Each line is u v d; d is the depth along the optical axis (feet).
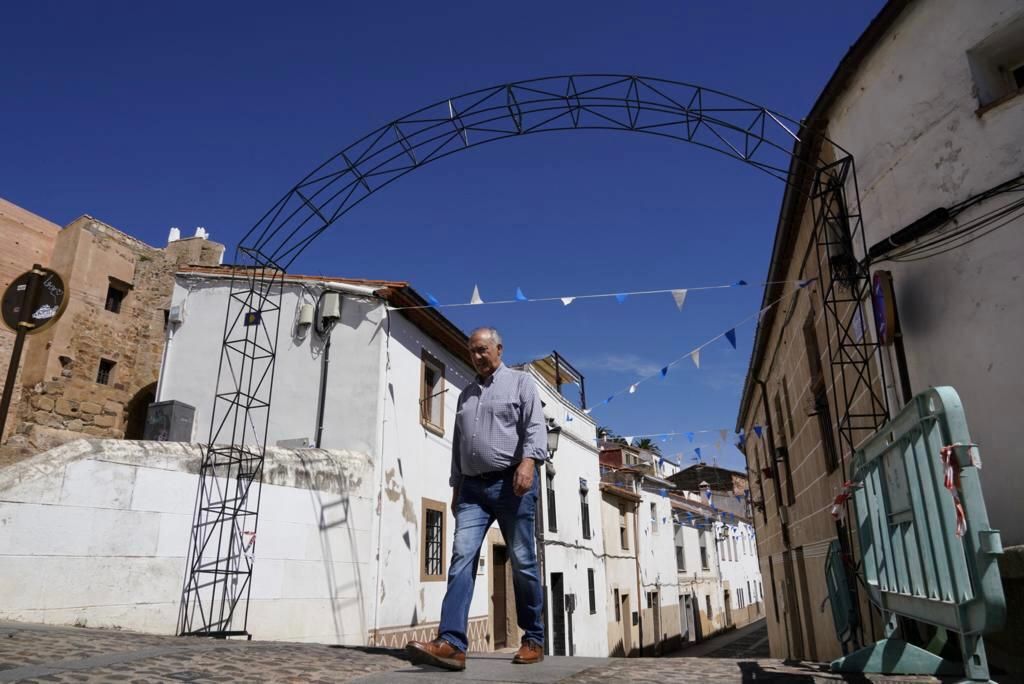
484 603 47.29
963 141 18.88
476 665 13.85
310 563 31.32
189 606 26.05
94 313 66.49
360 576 33.73
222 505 28.07
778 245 34.71
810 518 38.60
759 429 55.88
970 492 8.62
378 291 38.50
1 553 20.99
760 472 65.57
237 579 28.09
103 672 10.83
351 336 38.60
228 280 41.29
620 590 76.64
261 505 29.81
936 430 9.52
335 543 32.73
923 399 9.95
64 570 22.44
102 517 23.85
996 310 17.48
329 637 31.50
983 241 18.03
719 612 122.42
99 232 68.13
